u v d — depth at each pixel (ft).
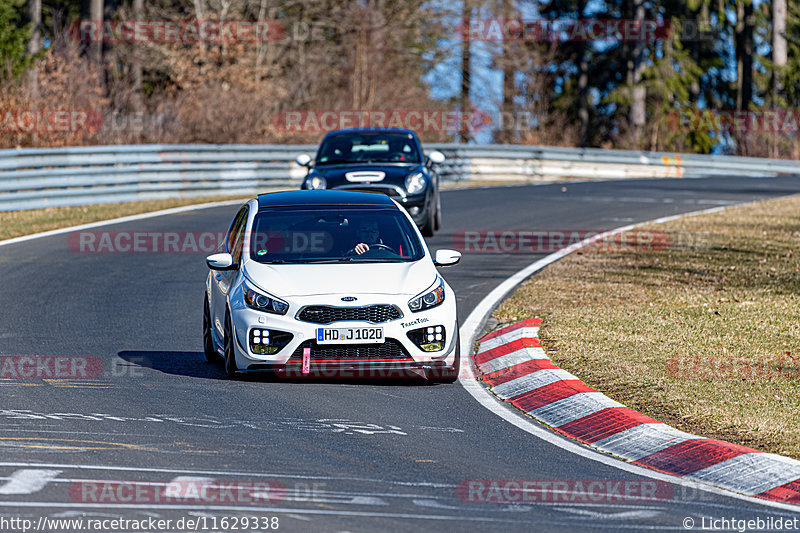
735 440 91.04
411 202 218.79
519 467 84.48
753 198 315.17
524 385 112.47
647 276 177.78
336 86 566.36
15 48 340.18
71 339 134.51
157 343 133.69
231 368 112.98
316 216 123.44
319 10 571.69
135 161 287.48
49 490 73.97
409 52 593.42
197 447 86.89
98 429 92.07
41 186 263.90
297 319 108.27
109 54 489.67
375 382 114.83
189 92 404.77
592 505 74.84
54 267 189.98
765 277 173.37
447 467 83.66
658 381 110.52
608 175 421.59
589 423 98.12
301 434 92.22
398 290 110.63
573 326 138.00
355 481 78.64
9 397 104.01
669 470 86.02
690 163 432.66
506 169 396.78
